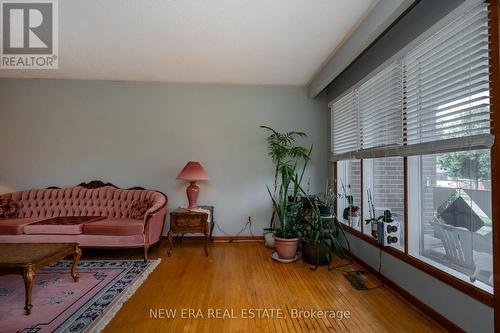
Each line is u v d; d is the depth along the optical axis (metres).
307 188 4.18
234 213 4.14
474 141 1.54
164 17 2.37
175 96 4.14
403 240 2.46
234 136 4.17
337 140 3.78
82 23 2.47
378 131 2.67
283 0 2.12
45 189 3.86
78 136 4.05
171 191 4.09
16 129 4.01
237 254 3.47
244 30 2.58
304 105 4.21
